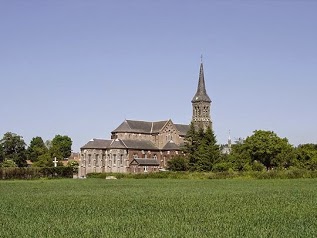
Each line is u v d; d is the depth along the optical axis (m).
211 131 147.38
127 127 178.12
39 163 182.25
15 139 186.75
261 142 144.12
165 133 181.62
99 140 173.12
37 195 50.38
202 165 141.75
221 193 51.75
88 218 28.06
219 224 25.12
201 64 195.62
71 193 54.16
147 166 172.88
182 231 22.86
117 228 23.91
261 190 57.16
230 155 148.12
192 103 194.00
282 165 144.62
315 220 26.56
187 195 48.59
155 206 35.56
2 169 119.81
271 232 22.41
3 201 41.12
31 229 23.61
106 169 171.00
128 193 53.41
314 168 135.50
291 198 43.00
